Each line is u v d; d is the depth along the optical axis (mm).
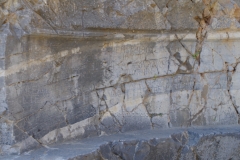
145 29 4496
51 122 3920
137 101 4645
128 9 4336
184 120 4891
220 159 4641
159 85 4770
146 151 4219
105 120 4430
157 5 4516
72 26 3977
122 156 4117
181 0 4637
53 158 3502
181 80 4891
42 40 3752
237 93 5125
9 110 3512
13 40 3496
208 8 4891
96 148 3830
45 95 3848
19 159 3463
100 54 4332
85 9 4062
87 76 4250
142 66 4645
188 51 4906
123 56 4508
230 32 5035
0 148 3555
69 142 4047
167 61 4789
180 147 4492
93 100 4332
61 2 3861
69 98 4090
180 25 4734
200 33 4934
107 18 4207
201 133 4535
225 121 5078
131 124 4598
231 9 5000
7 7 3482
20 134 3621
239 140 4680
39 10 3688
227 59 5086
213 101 5039
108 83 4438
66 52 4008
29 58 3658
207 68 4996
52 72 3898
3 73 3461
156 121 4742
